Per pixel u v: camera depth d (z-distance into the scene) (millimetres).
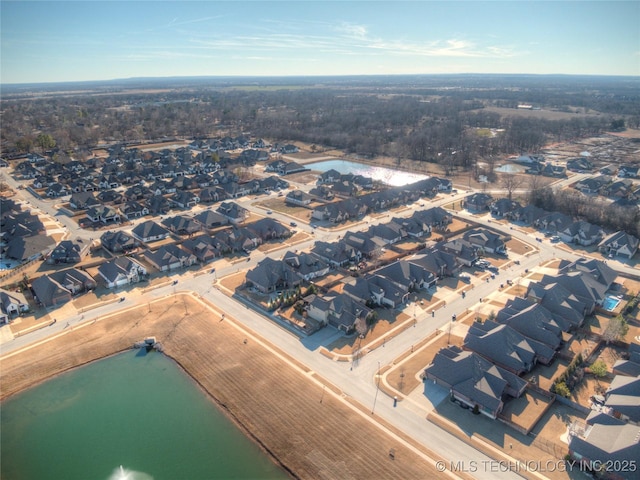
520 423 59875
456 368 66875
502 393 64812
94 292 94062
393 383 67875
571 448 54594
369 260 111375
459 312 88625
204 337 79250
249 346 76375
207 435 58875
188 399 65375
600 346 78062
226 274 103688
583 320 85438
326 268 104375
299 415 61406
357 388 66625
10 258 109812
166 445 57406
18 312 84875
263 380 68250
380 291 91188
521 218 142000
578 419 61281
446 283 101062
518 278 103438
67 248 109750
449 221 140250
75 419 61781
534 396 65688
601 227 134000
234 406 63500
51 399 65375
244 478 52656
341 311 82750
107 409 63469
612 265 110375
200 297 93062
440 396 65375
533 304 84750
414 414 61812
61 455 56250
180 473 53469
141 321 83875
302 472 53125
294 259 103062
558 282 93750
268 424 60125
